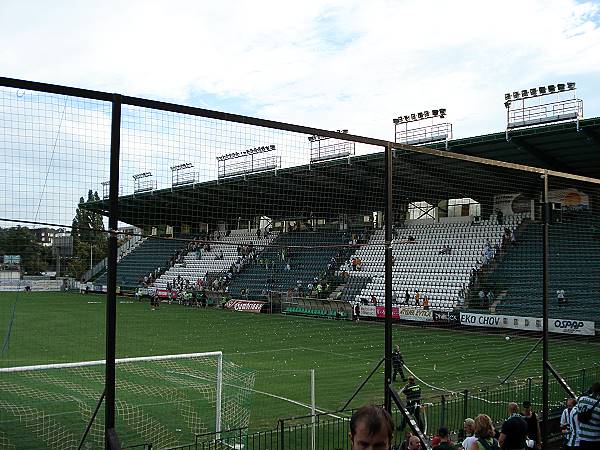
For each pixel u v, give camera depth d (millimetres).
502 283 29750
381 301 33469
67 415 11797
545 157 27219
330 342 26016
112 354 5832
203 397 13656
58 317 33719
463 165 18188
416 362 20906
